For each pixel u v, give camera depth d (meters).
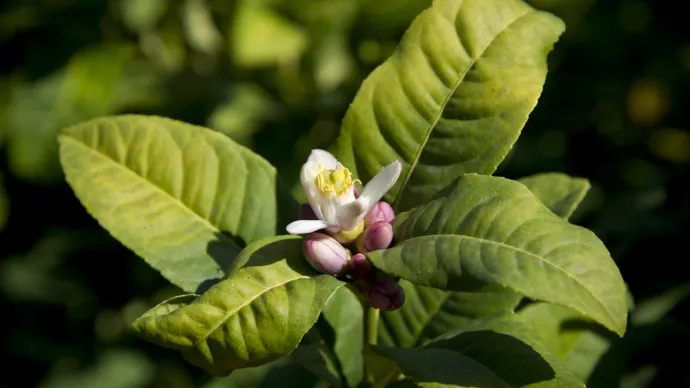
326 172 0.64
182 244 0.67
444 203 0.60
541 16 0.65
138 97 0.97
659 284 0.79
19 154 0.98
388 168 0.62
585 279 0.57
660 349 0.74
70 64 0.96
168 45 0.98
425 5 0.90
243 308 0.60
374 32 0.92
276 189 0.68
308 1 0.91
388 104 0.66
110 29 0.97
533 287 0.57
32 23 0.96
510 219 0.59
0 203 1.02
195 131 0.67
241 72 0.96
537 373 0.62
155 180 0.67
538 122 1.05
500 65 0.65
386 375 0.66
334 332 0.69
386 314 0.69
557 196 0.70
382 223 0.62
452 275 0.58
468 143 0.65
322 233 0.63
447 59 0.65
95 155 0.67
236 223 0.67
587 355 0.72
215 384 0.97
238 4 0.91
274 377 0.81
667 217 0.80
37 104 0.97
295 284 0.60
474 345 0.63
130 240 0.66
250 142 0.94
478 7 0.65
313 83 0.94
